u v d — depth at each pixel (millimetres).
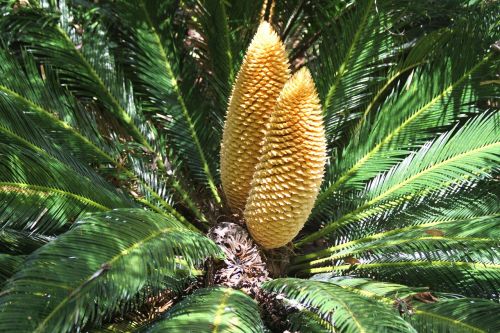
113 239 2236
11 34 3533
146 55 3889
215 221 3594
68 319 1941
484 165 3373
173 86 3916
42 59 3523
